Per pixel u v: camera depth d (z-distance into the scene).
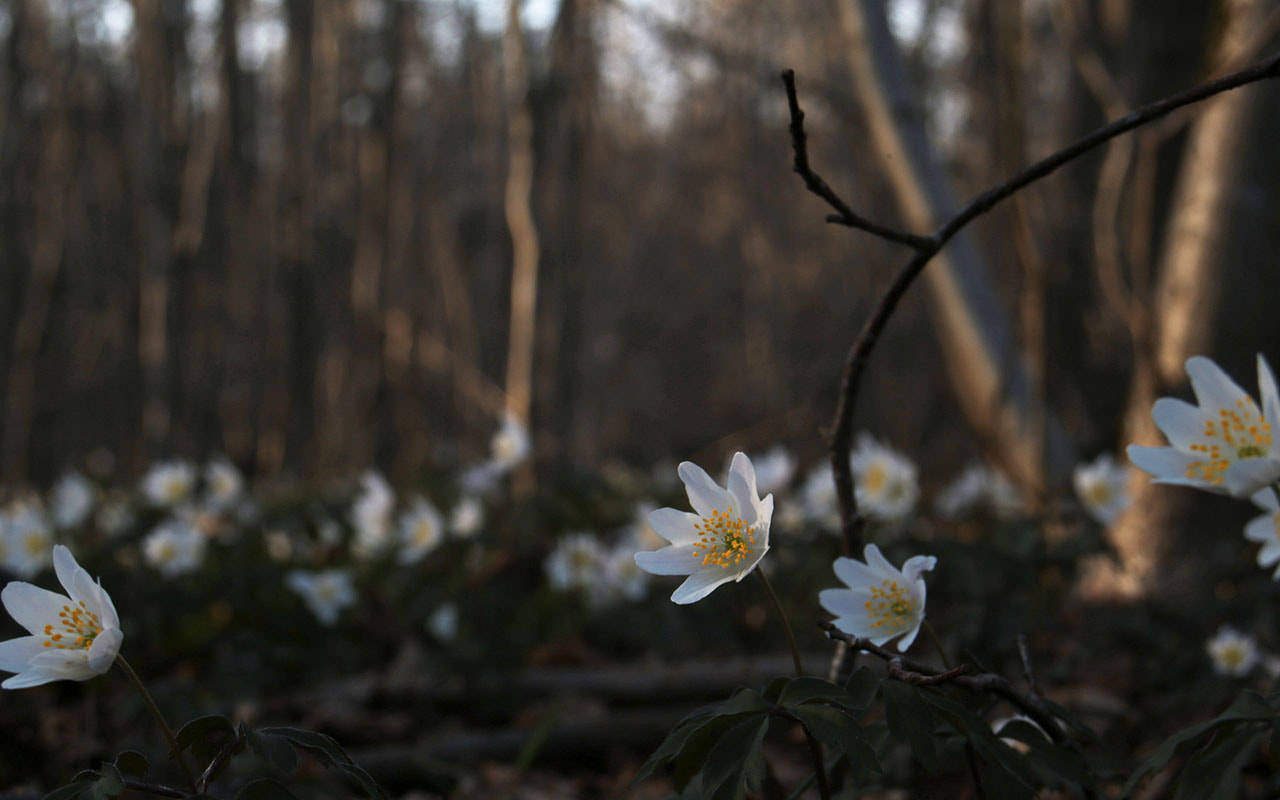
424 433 14.70
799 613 4.32
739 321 27.05
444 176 18.38
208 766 1.21
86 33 15.74
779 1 17.39
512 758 3.25
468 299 17.73
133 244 14.52
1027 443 5.07
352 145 14.84
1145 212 4.42
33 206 16.06
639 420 24.91
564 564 4.36
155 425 11.72
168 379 11.79
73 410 18.72
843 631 1.36
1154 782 2.36
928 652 3.11
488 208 17.88
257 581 4.12
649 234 26.81
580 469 6.26
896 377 16.73
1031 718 1.49
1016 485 4.77
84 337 18.92
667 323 27.14
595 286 22.64
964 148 9.34
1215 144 4.57
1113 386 6.54
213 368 12.31
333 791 1.59
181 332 11.85
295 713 3.40
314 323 14.19
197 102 13.48
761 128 20.89
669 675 3.73
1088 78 4.77
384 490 4.68
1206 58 4.67
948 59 11.16
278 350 14.63
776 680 1.27
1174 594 4.13
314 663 3.83
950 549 3.00
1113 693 3.04
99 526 5.46
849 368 1.77
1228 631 2.91
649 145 24.95
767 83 6.18
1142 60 6.51
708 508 1.36
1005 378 4.89
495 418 16.22
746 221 22.69
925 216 5.30
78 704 3.39
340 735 3.28
